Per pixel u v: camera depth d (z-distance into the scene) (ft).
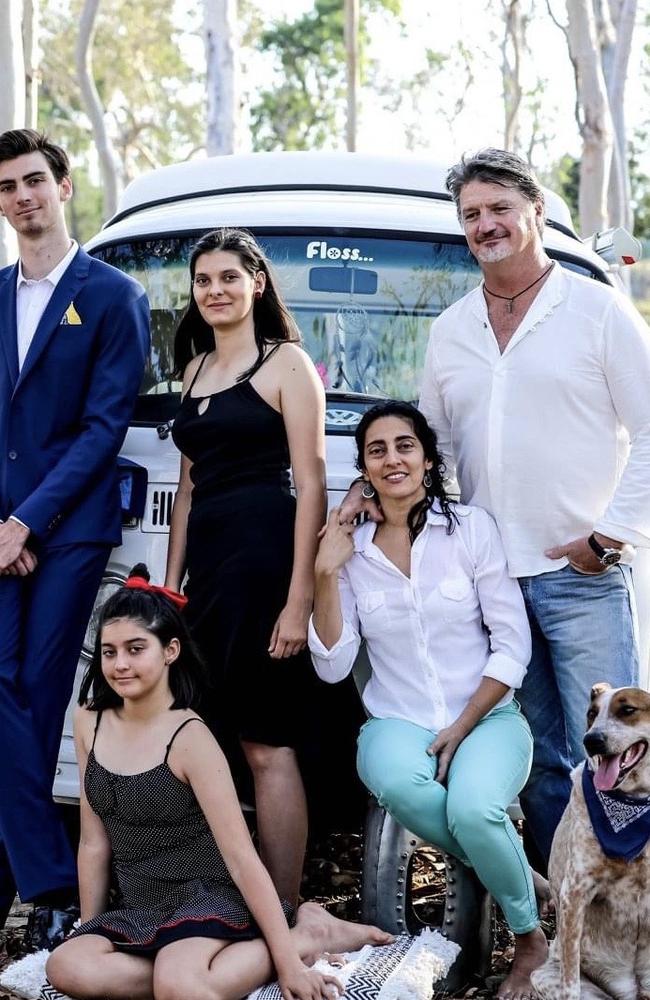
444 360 14.56
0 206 15.33
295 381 14.11
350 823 16.14
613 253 18.61
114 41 129.49
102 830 13.55
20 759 14.46
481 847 12.78
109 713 13.48
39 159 15.14
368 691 14.25
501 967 14.24
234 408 14.06
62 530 14.90
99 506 15.03
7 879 15.14
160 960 12.28
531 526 14.07
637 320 13.93
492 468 14.11
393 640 13.92
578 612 14.07
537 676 14.67
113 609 13.11
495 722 13.67
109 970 12.32
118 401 15.10
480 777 12.93
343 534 13.79
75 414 15.35
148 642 12.96
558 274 14.05
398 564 13.96
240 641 13.79
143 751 13.10
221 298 14.14
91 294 15.30
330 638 13.73
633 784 12.03
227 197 18.72
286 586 14.02
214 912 12.66
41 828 14.47
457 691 13.84
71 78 129.08
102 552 15.08
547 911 14.92
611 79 63.57
